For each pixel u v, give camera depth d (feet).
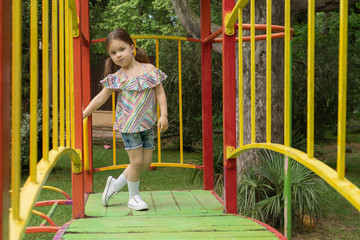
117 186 9.09
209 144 11.22
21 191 3.75
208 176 11.18
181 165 11.38
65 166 26.00
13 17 3.19
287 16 5.06
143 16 43.80
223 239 6.12
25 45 22.76
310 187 12.39
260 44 13.19
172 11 41.01
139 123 8.85
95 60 36.14
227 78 7.98
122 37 8.90
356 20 29.01
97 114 39.42
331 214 15.03
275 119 13.34
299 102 23.99
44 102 4.72
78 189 8.16
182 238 6.21
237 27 8.18
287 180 6.89
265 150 13.30
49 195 18.04
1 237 2.45
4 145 2.53
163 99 9.12
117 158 28.55
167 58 27.86
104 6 44.65
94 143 35.99
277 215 11.91
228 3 7.96
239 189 12.92
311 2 4.09
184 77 27.35
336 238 12.60
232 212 8.21
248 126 13.55
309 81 4.19
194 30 15.40
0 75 2.51
